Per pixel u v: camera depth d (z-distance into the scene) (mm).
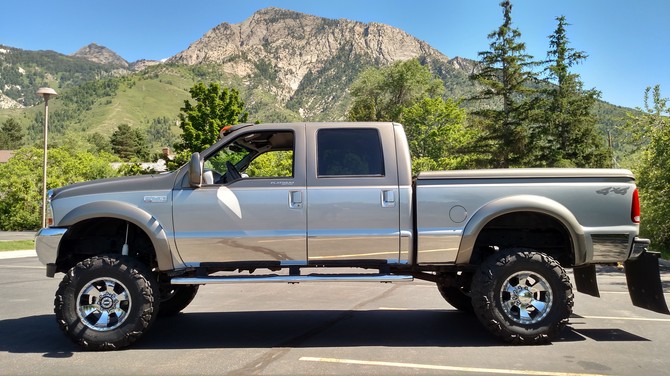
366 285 10484
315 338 6066
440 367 4891
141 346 5773
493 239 6273
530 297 5660
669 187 16219
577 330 6391
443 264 5828
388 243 5770
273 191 5793
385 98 77938
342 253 5781
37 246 5742
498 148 38875
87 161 38406
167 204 5777
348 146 5934
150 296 5645
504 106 39656
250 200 5777
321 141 5957
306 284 10609
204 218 5758
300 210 5758
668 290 9422
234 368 4914
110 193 5832
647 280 5855
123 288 5668
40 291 9945
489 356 5250
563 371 4766
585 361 5070
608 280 11086
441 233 5734
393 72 75500
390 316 7332
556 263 5625
